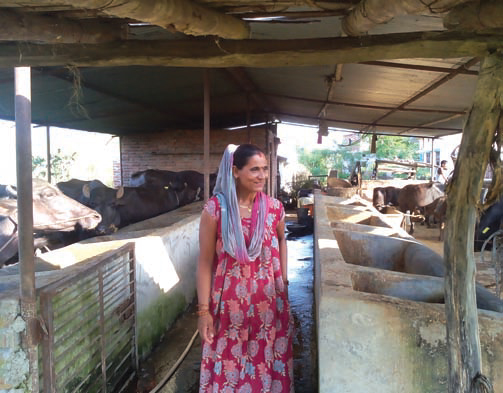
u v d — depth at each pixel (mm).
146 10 1571
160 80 6129
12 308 2094
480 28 1530
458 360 1514
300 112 10336
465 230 1531
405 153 25766
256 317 2137
